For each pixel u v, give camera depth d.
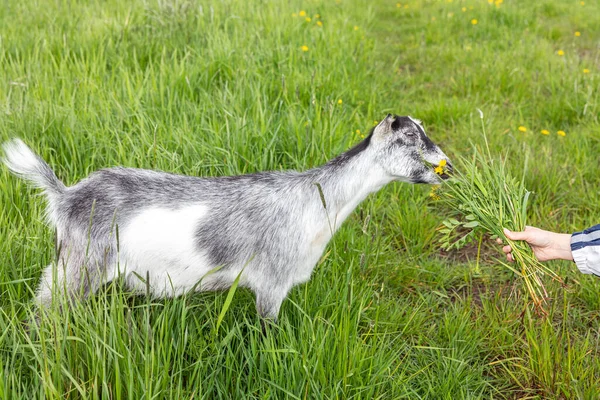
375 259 4.00
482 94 7.02
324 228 3.15
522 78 7.13
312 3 9.07
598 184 5.18
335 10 9.26
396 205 4.64
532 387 3.24
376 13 10.45
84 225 2.94
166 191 3.04
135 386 2.57
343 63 6.60
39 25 7.02
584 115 6.22
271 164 4.44
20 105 4.68
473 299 4.00
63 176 4.30
